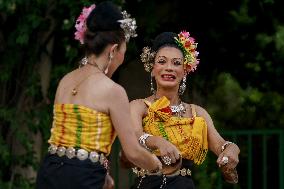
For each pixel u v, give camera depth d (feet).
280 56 49.34
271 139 53.11
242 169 53.88
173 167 26.35
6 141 43.73
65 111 22.11
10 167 43.73
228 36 49.70
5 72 42.16
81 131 21.88
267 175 53.26
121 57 22.70
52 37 43.11
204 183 50.52
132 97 50.88
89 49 22.50
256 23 48.65
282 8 47.62
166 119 27.43
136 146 22.03
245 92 53.31
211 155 50.90
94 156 21.80
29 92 42.42
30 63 42.96
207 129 28.19
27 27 40.91
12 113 42.73
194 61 28.35
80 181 21.53
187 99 52.08
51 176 21.84
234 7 48.32
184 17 48.67
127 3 44.32
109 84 22.07
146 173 27.27
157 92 28.25
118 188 50.08
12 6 39.17
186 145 27.17
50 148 22.31
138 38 45.24
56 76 43.06
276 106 53.88
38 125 42.98
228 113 54.03
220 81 52.34
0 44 42.63
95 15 22.33
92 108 21.90
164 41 28.14
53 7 41.50
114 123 22.00
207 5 48.49
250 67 50.83
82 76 22.44
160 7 48.14
